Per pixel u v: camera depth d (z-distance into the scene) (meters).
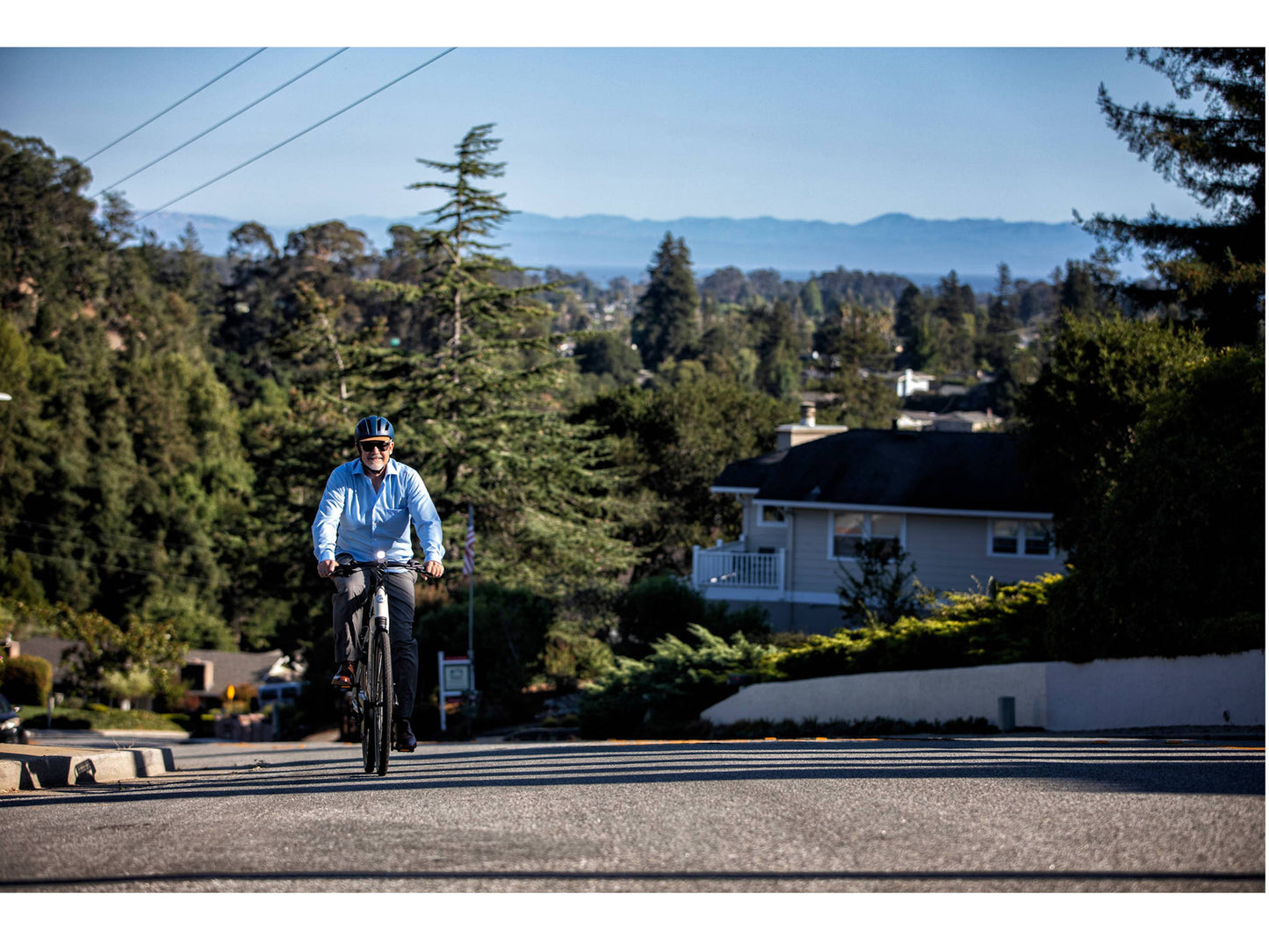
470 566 27.03
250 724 33.31
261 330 100.88
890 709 13.88
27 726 36.09
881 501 27.23
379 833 4.85
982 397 119.31
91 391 63.88
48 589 59.34
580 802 5.69
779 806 5.41
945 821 4.84
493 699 27.03
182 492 64.19
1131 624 10.71
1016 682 11.91
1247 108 20.03
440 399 32.62
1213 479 10.28
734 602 29.19
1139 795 5.32
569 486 34.56
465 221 33.97
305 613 40.22
